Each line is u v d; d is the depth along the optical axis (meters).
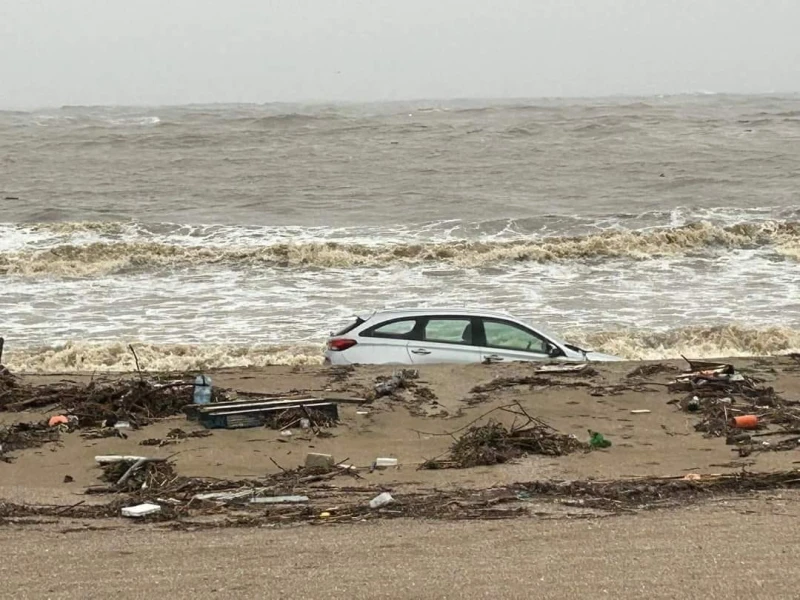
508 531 7.78
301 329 21.92
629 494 9.12
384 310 16.59
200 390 13.12
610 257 29.61
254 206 39.12
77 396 13.62
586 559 6.85
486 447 11.02
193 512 8.69
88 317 23.30
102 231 33.28
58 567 6.84
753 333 21.08
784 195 39.47
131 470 10.14
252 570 6.71
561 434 11.98
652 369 15.44
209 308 24.08
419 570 6.64
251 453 11.27
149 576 6.59
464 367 15.55
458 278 27.22
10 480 10.16
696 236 31.14
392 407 13.42
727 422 12.38
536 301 24.52
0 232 33.06
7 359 19.48
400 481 9.94
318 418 12.57
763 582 6.22
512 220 34.56
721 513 8.36
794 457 10.81
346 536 7.71
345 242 31.05
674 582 6.25
